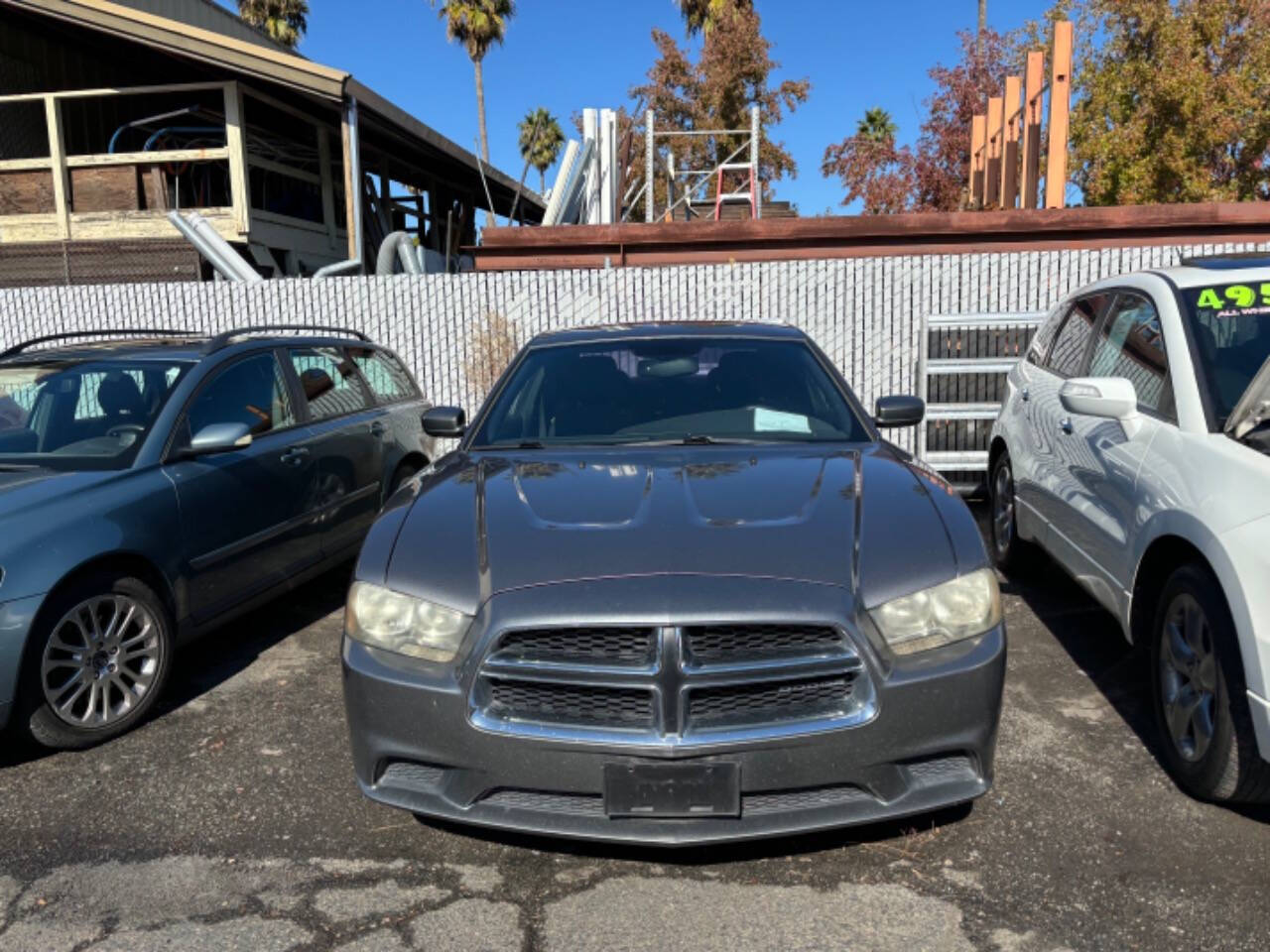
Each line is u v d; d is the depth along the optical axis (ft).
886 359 27.04
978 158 44.29
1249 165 48.44
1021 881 8.69
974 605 8.56
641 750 7.91
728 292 27.63
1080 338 15.52
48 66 42.47
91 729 11.85
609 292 28.27
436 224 60.95
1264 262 12.73
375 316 29.32
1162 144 48.65
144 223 39.45
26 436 14.17
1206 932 7.91
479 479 10.94
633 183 54.95
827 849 9.28
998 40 61.46
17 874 9.23
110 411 14.12
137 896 8.81
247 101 41.63
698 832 8.08
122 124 45.96
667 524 9.14
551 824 8.23
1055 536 14.55
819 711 8.09
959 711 8.24
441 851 9.45
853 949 7.84
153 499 12.85
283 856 9.43
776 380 13.26
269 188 45.78
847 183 66.59
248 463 14.76
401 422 19.97
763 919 8.25
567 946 7.98
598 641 8.10
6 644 10.92
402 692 8.48
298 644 15.60
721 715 8.07
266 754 11.68
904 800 8.28
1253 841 9.19
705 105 94.22
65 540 11.53
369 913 8.48
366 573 9.23
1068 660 13.97
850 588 8.25
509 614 8.18
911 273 26.66
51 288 30.27
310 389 17.42
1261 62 46.68
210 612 13.87
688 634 7.98
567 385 13.48
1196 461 10.11
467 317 28.94
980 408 23.90
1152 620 11.18
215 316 29.89
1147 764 10.80
